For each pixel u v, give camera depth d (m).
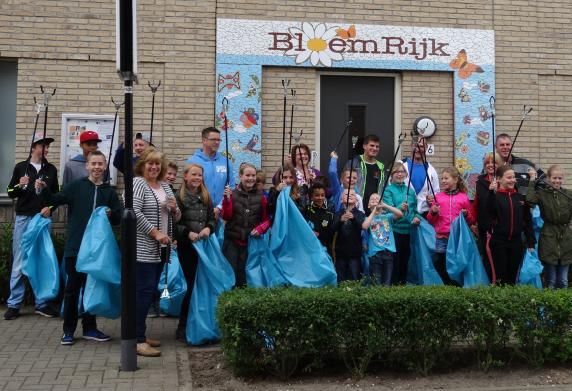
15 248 7.27
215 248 6.30
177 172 8.10
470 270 7.06
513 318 5.41
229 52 8.44
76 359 5.66
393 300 5.25
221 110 8.40
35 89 8.17
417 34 8.80
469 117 8.86
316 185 7.04
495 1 8.98
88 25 8.26
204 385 5.14
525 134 8.99
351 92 8.83
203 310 6.14
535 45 9.03
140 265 5.86
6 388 4.90
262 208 6.77
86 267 5.79
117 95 8.29
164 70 8.35
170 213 6.18
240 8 8.49
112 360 5.64
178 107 8.34
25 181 6.91
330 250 7.08
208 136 7.34
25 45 8.16
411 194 7.49
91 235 5.88
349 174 6.95
